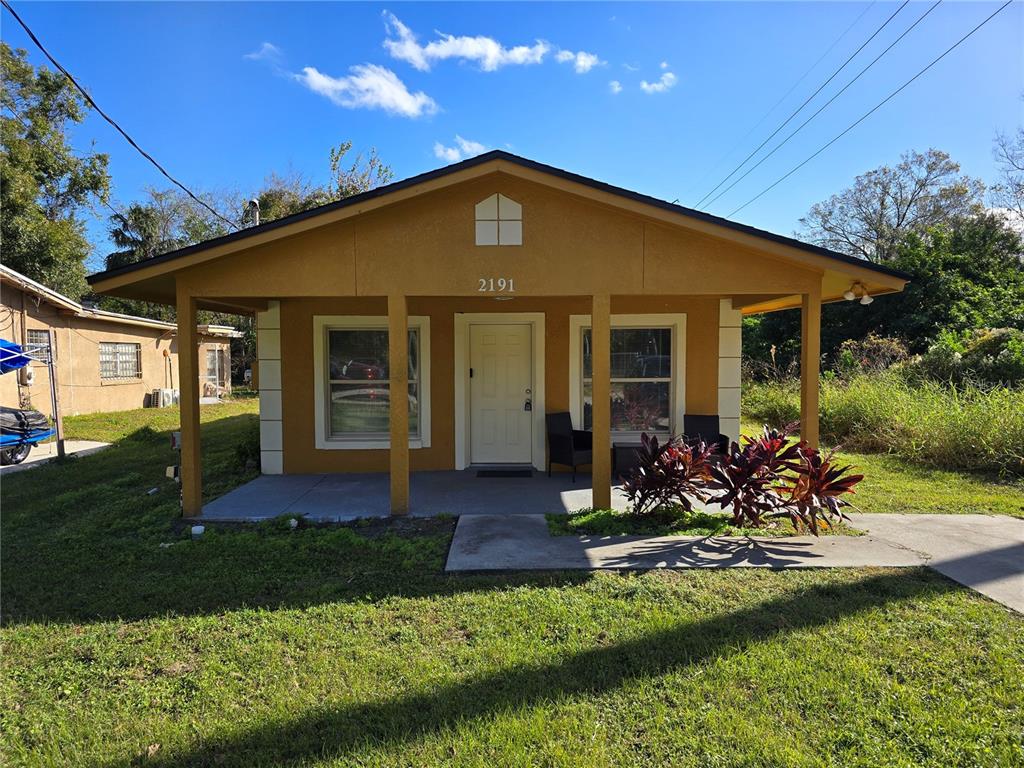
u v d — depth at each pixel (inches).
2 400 532.7
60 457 410.3
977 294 776.9
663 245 238.7
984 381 478.6
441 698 115.3
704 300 328.2
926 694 114.4
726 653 129.9
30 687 122.3
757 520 213.8
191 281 235.3
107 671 127.7
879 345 677.3
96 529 236.8
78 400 642.8
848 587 165.2
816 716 108.3
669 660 127.8
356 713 111.3
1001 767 94.6
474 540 210.4
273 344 327.6
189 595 166.9
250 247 226.2
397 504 244.2
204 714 112.0
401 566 187.3
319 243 234.7
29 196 845.8
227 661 130.8
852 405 444.8
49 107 1007.0
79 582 177.6
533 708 111.7
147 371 776.9
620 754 99.1
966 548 197.0
